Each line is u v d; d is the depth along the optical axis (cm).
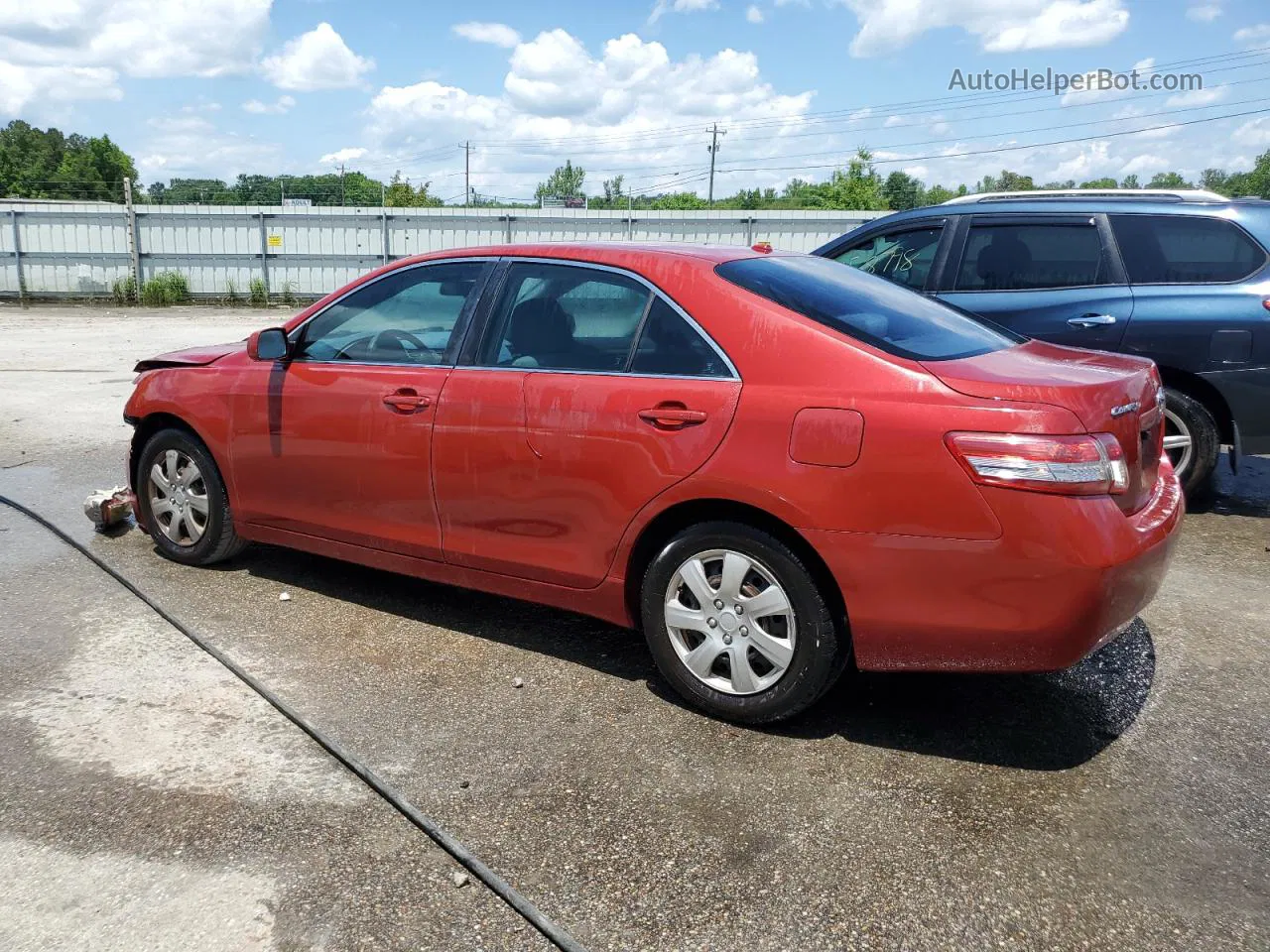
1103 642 294
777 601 318
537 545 367
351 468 412
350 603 450
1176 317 578
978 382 290
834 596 314
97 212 2467
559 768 310
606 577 353
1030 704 356
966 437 283
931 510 288
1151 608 455
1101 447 283
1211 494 664
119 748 319
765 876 257
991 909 245
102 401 1028
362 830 277
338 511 423
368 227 2509
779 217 2423
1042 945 233
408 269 414
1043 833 277
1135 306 588
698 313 335
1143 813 287
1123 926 239
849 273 402
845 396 302
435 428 383
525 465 361
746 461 312
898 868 261
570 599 367
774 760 315
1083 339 602
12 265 2489
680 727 337
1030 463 277
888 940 234
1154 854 267
